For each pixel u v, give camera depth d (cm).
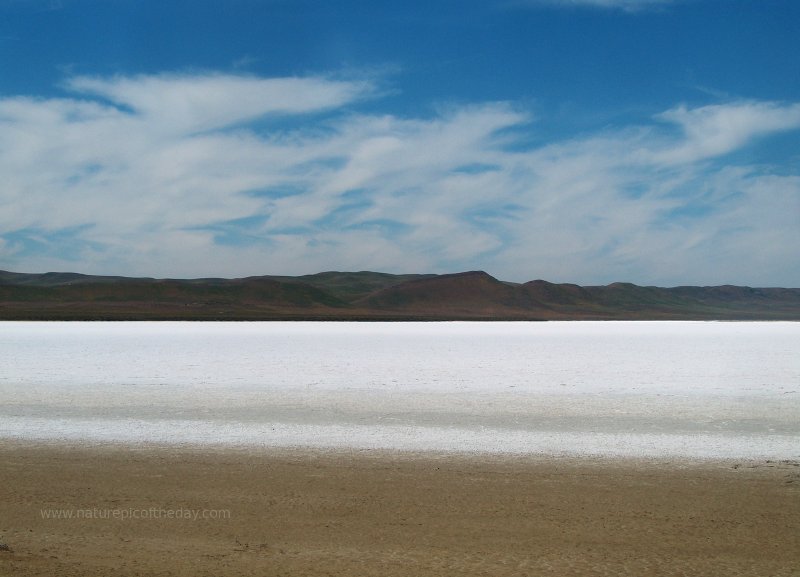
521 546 737
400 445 1235
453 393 1917
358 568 670
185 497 909
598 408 1653
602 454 1167
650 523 813
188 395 1869
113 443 1248
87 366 2673
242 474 1026
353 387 2047
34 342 4278
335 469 1059
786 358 3181
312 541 748
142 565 666
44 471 1042
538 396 1859
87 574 635
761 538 765
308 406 1675
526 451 1190
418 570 667
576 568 678
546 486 966
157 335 5328
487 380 2234
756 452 1187
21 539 746
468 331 6856
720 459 1135
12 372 2439
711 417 1534
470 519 824
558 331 7000
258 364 2803
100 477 1007
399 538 759
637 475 1031
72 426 1412
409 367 2694
